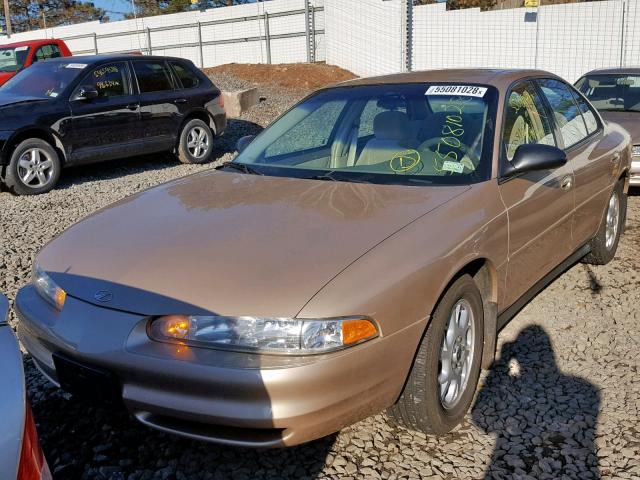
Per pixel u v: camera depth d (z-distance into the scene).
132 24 25.66
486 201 3.23
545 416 3.16
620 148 5.07
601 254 5.06
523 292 3.71
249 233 2.88
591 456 2.85
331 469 2.78
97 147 8.98
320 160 3.91
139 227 3.11
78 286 2.77
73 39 27.88
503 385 3.45
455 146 3.57
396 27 19.09
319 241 2.76
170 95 9.96
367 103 4.08
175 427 2.52
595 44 17.44
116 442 3.00
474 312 3.12
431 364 2.78
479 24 18.67
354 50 20.36
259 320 2.41
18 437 1.64
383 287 2.55
